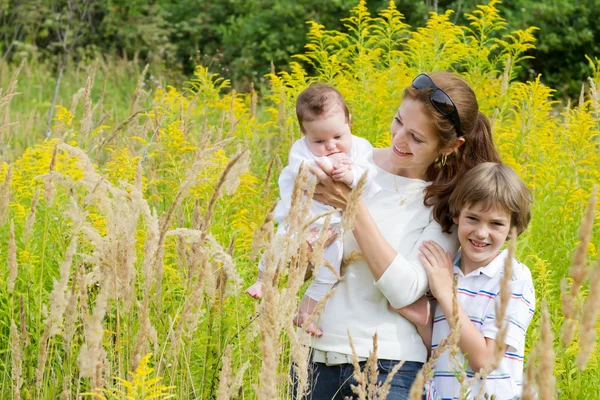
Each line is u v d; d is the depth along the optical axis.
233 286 3.31
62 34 16.12
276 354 2.70
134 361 2.78
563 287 2.07
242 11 16.42
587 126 5.77
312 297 3.37
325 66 6.98
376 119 6.46
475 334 3.16
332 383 3.34
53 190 3.73
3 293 4.18
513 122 6.58
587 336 2.01
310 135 3.64
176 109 6.44
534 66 15.91
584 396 3.99
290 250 2.94
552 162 5.70
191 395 3.57
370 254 3.19
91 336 2.48
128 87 12.95
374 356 2.70
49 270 4.37
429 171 3.53
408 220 3.39
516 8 15.34
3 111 8.41
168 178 5.40
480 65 6.97
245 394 3.65
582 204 5.51
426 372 2.64
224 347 3.65
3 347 4.09
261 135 6.70
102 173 5.11
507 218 3.28
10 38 16.41
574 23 15.67
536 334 4.22
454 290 2.58
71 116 5.43
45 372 3.68
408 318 3.30
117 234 3.07
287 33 14.99
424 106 3.25
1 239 4.63
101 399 2.65
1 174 4.70
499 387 3.18
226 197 4.97
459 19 14.13
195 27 16.08
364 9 7.20
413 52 7.12
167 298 4.08
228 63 15.43
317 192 3.44
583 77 15.77
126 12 16.78
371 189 3.40
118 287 3.01
